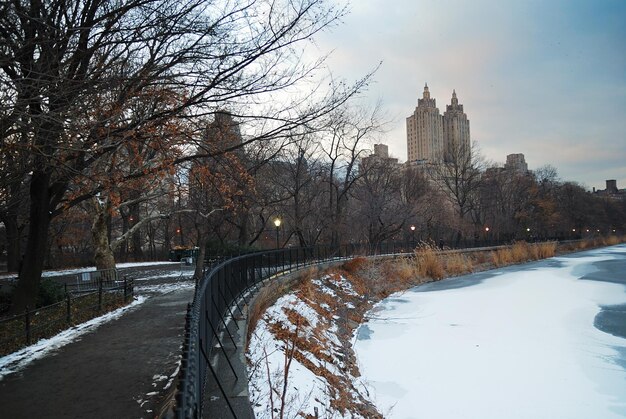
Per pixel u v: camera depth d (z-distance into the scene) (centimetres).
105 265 2258
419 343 1672
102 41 857
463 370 1384
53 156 841
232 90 873
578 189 10488
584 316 2139
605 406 1127
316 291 2123
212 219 3262
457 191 6488
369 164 4653
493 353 1552
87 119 820
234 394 620
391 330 1870
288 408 770
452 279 3581
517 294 2764
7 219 2280
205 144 1055
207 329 666
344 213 4372
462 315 2161
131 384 690
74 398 636
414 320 2052
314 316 1677
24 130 742
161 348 904
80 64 872
